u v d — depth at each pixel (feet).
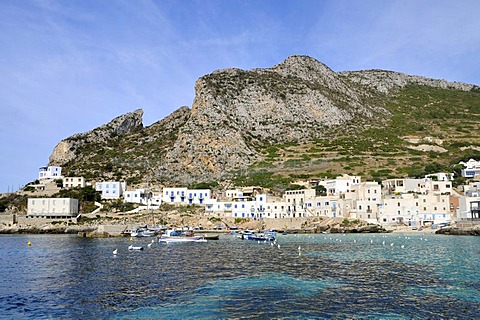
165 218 554.46
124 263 238.07
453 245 324.60
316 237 433.48
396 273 197.36
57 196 631.56
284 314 130.11
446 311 132.46
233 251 299.58
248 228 531.91
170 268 216.95
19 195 652.89
